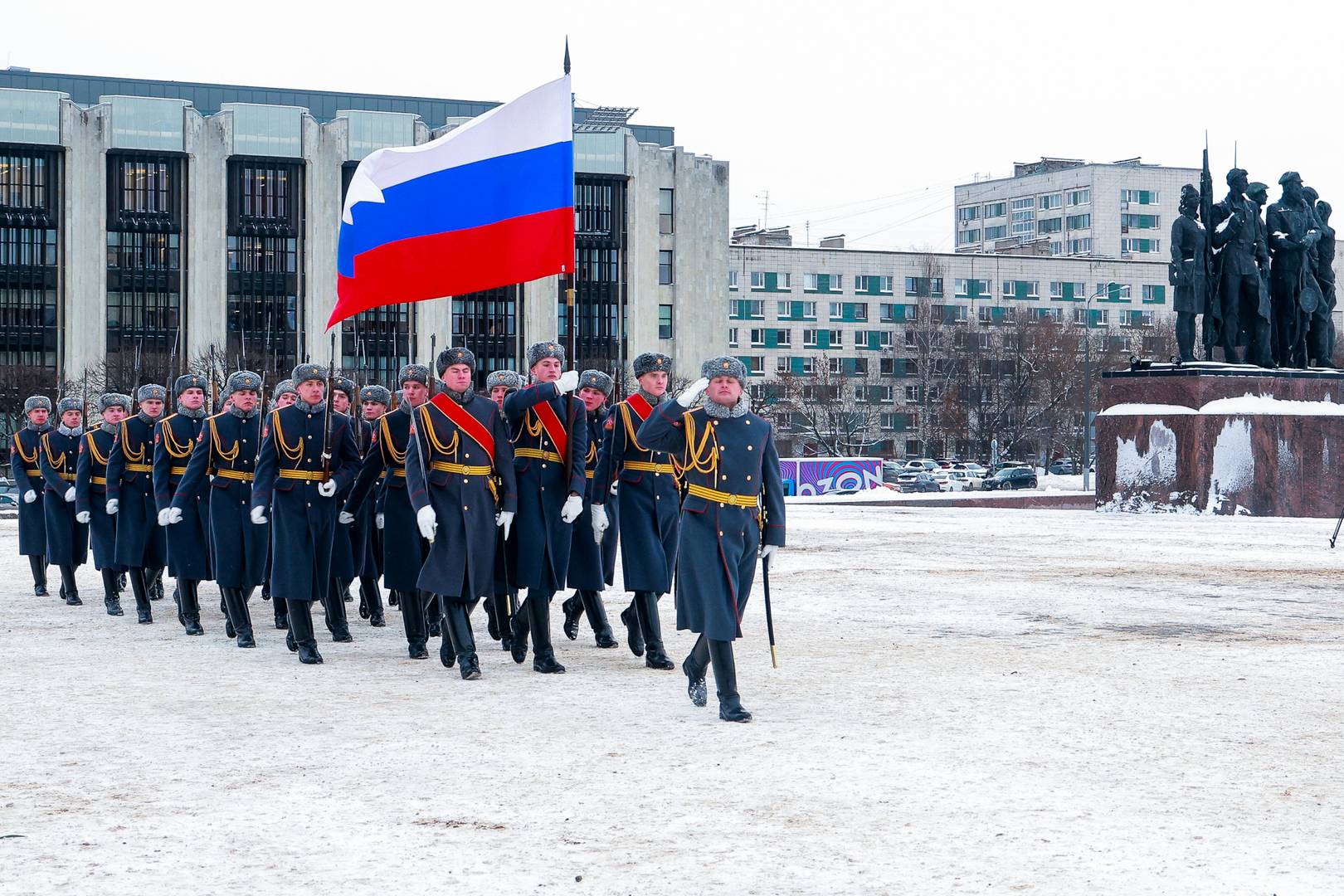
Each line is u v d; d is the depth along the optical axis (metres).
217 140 84.44
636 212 90.94
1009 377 110.06
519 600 16.22
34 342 83.06
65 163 82.88
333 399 13.48
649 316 91.31
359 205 14.35
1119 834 6.63
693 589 9.38
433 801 7.28
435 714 9.59
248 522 13.11
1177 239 35.47
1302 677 10.93
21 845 6.52
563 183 13.73
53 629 14.55
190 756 8.32
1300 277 36.12
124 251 84.00
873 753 8.30
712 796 7.33
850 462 60.50
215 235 84.38
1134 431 34.69
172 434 14.48
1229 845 6.44
